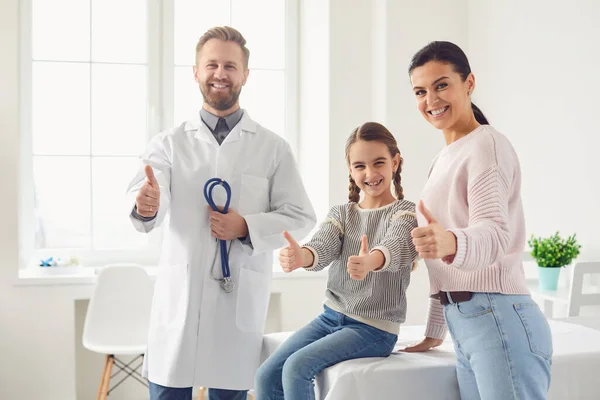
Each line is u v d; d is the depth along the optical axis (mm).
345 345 1738
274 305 3654
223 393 2121
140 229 2049
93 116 3736
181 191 2113
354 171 1871
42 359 3250
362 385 1663
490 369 1484
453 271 1562
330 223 1889
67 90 3709
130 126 3781
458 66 1596
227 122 2186
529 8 3188
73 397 3279
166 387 2086
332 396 1653
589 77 2822
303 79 3939
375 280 1779
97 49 3742
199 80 2156
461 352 1591
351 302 1796
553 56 3033
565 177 2975
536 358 1489
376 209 1845
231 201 2117
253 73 3939
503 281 1515
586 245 2850
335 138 3660
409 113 3592
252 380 2102
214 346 2070
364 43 3703
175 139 2166
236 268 2102
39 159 3668
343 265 1858
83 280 3285
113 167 3760
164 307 2107
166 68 3799
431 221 1399
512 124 3342
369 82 3713
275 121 3973
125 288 3240
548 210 3096
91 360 3559
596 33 2783
